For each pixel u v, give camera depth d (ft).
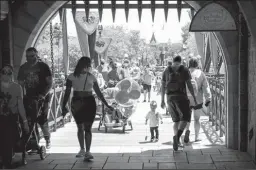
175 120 28.60
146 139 32.60
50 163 24.73
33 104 24.94
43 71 25.38
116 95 36.24
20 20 26.14
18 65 26.22
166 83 29.30
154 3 27.02
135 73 74.08
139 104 62.49
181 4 27.30
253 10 23.02
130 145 30.45
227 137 28.81
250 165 24.07
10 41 25.84
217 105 36.78
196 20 26.03
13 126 23.16
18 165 24.23
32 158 26.12
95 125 40.75
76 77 24.89
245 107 27.40
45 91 25.36
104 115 37.14
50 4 25.94
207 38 48.65
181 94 28.02
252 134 25.80
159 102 64.49
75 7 27.94
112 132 36.37
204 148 28.96
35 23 26.08
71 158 26.03
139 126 39.60
